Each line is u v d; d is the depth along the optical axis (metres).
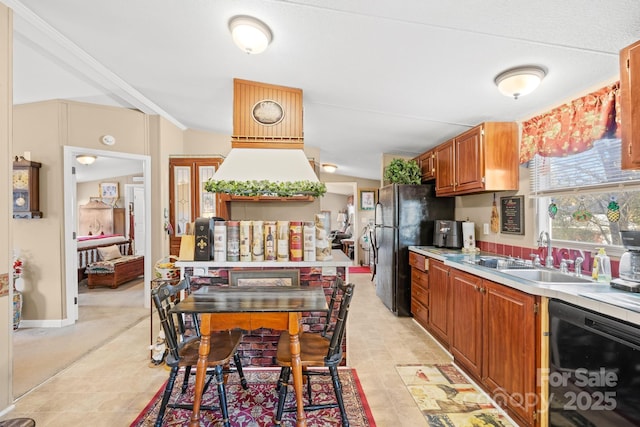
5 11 1.96
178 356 1.71
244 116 2.78
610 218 1.91
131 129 3.92
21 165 3.30
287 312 1.64
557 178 2.31
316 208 4.73
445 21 1.62
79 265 5.29
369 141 4.39
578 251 2.12
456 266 2.45
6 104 1.95
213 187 2.44
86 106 3.62
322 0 1.61
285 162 2.65
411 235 3.77
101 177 7.46
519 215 2.67
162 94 3.48
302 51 2.15
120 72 2.98
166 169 4.20
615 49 1.66
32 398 2.06
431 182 4.03
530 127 2.51
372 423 1.82
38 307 3.40
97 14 2.10
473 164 2.81
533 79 1.93
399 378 2.32
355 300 4.50
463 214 3.61
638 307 1.24
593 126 1.94
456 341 2.50
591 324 1.37
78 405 1.99
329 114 3.42
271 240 2.40
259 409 1.96
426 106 2.79
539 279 2.14
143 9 1.96
